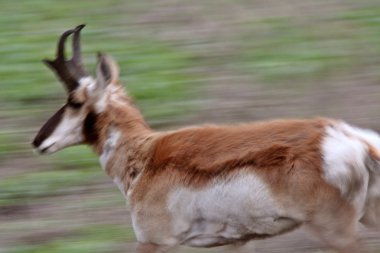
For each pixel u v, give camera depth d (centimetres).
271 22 5356
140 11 5681
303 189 2508
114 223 3238
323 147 2506
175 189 2642
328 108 4172
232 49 4969
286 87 4422
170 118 4141
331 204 2514
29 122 4181
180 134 2686
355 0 5634
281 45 4988
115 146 2762
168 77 4603
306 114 4128
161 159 2669
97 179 3578
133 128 2761
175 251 3056
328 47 4912
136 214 2716
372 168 2541
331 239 2552
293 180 2511
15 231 3234
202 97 4350
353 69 4594
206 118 4141
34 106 4347
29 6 5891
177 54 4925
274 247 3061
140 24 5459
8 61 4941
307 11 5509
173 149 2658
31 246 3108
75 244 3078
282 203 2531
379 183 2572
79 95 2772
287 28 5244
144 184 2695
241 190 2552
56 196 3481
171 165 2648
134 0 5903
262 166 2531
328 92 4341
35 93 4469
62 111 2803
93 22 5531
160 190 2664
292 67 4653
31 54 5019
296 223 2575
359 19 5294
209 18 5484
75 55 2817
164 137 2705
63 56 2781
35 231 3225
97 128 2784
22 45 5178
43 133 2800
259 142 2559
